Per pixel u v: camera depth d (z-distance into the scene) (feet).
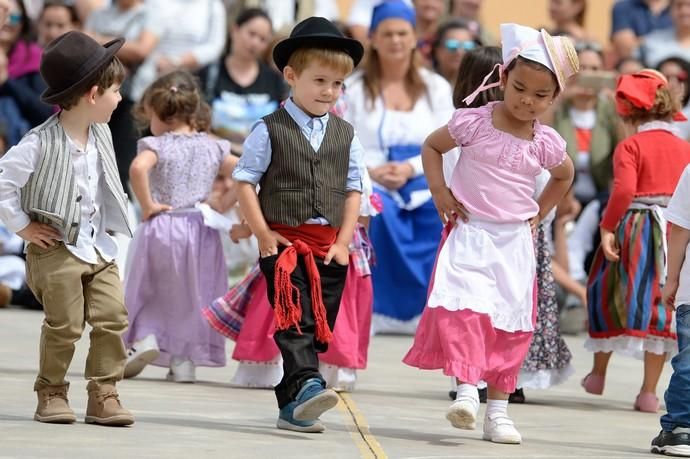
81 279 49.06
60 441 45.11
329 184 51.34
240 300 63.93
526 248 51.49
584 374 77.30
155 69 107.04
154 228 66.18
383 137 88.89
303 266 50.90
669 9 128.36
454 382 63.26
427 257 93.25
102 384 49.34
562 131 102.58
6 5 71.10
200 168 67.21
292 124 51.29
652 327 63.36
